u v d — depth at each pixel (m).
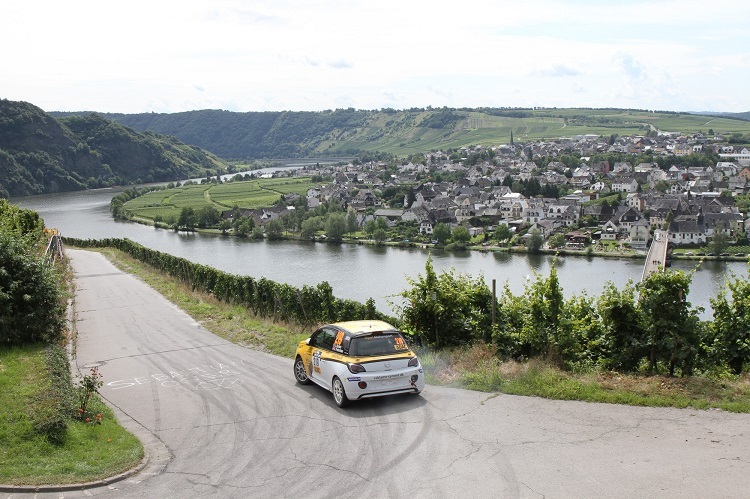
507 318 16.30
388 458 10.16
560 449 9.99
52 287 19.17
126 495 9.41
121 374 17.08
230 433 11.96
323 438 11.30
